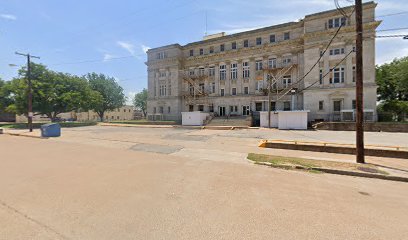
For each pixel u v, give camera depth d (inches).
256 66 1558.8
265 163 345.4
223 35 1811.0
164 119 1797.5
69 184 237.0
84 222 152.5
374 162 352.8
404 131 908.6
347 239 133.2
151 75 1886.1
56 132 799.7
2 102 1517.0
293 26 1421.0
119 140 672.4
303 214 167.6
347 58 1226.6
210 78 1712.6
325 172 308.7
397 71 1455.5
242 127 1136.2
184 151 466.3
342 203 191.3
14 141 651.5
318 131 967.6
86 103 1653.5
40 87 1428.4
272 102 1501.0
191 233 138.6
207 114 1482.5
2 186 230.1
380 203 193.0
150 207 178.5
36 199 194.4
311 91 1300.4
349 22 1210.6
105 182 244.5
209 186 233.8
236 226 148.1
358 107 351.9
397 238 135.0
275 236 135.3
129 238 132.4
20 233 137.9
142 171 295.3
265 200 195.9
